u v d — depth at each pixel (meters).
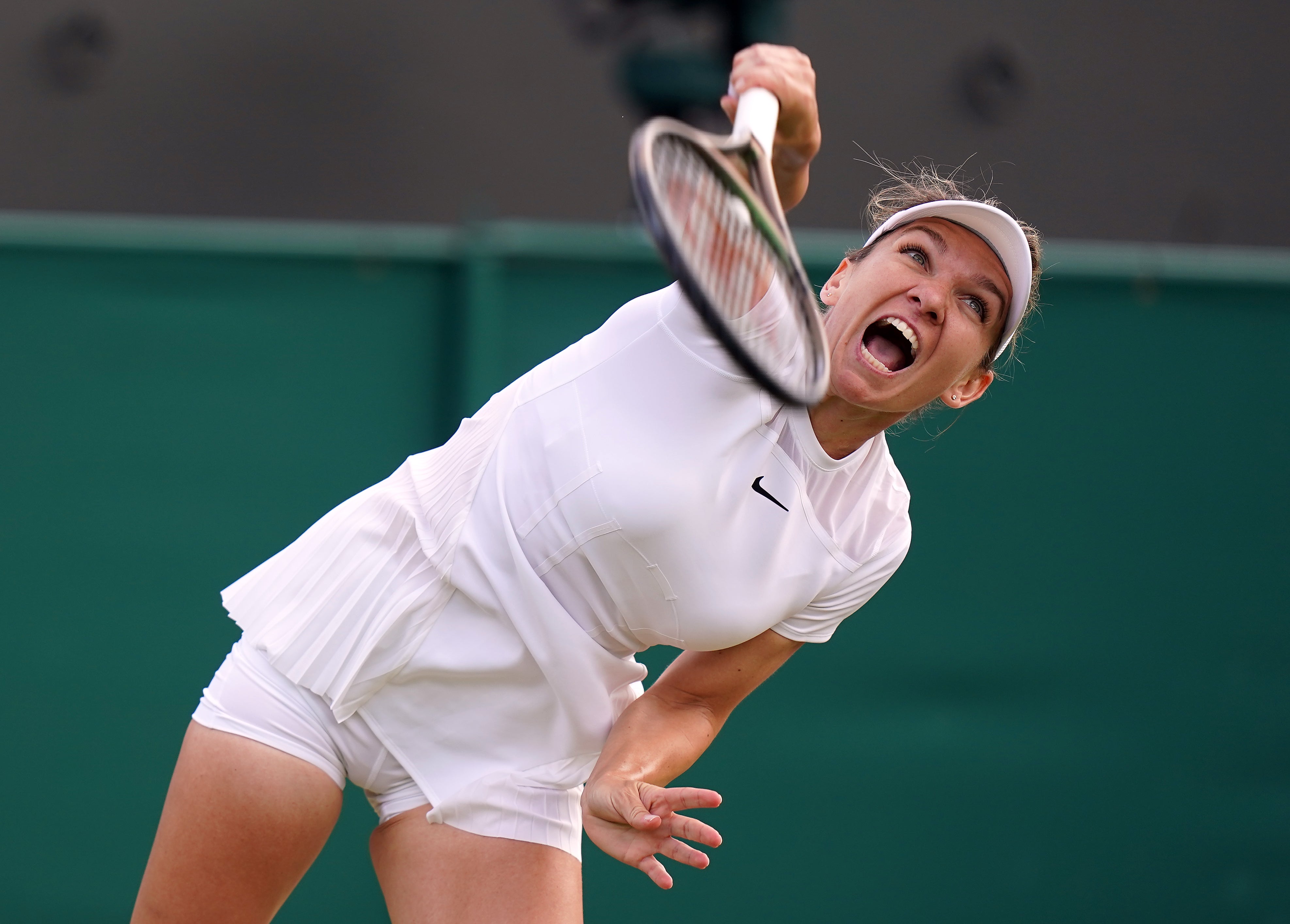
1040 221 21.30
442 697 7.70
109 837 12.56
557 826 8.02
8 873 12.38
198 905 7.67
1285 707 13.87
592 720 7.74
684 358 6.73
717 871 13.13
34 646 12.52
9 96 18.92
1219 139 21.73
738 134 6.71
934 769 13.41
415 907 7.93
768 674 8.10
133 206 19.34
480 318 13.06
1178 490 13.89
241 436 12.88
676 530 6.88
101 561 12.64
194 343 12.81
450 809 7.79
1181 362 13.94
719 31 16.41
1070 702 13.62
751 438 6.91
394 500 7.70
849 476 7.44
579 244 13.27
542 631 7.32
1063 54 21.38
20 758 12.45
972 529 13.56
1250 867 13.71
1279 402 14.04
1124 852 13.59
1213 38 21.78
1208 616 13.85
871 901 13.27
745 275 6.48
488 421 7.57
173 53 19.39
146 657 12.68
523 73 20.33
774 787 13.21
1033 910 13.45
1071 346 13.80
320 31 19.75
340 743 7.72
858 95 20.73
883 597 13.43
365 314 13.07
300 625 7.58
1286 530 14.00
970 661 13.50
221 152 19.58
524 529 7.23
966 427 13.60
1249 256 14.03
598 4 19.84
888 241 7.29
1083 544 13.73
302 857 7.77
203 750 7.58
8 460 12.52
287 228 12.94
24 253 12.55
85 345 12.64
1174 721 13.74
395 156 20.00
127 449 12.70
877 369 7.04
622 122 20.55
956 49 21.03
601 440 6.93
